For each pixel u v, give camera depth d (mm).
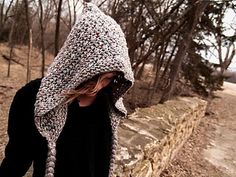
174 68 11156
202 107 10133
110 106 1410
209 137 9320
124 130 3672
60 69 1081
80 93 1118
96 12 1123
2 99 9719
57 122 1106
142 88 16750
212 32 13461
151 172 3830
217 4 11734
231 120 13156
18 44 24234
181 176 5707
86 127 1306
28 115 1133
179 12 9539
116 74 1222
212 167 6891
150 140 3570
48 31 22500
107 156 1436
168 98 10445
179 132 6086
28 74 10445
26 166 1244
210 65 15352
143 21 9508
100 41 1075
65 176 1303
